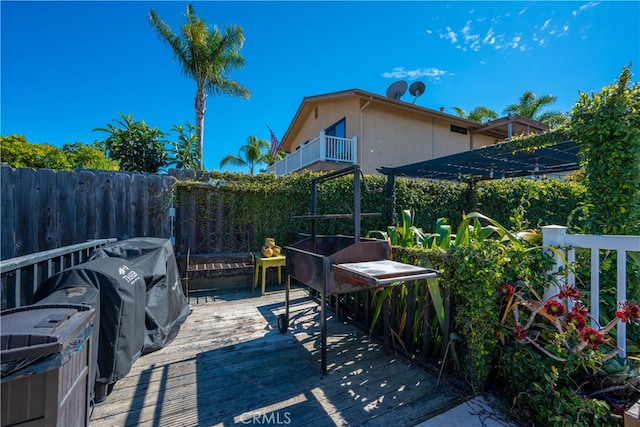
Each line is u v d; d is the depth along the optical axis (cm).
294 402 189
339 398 193
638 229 241
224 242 486
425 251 228
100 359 187
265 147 1942
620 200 246
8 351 102
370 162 970
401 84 1052
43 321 122
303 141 1320
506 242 232
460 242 246
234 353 256
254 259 470
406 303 251
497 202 710
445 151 1114
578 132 273
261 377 218
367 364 237
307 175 540
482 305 187
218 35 1115
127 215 427
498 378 200
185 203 462
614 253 213
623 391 155
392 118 1016
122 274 209
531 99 1481
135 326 217
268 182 511
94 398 187
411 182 619
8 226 362
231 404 188
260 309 375
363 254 242
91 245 305
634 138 238
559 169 577
